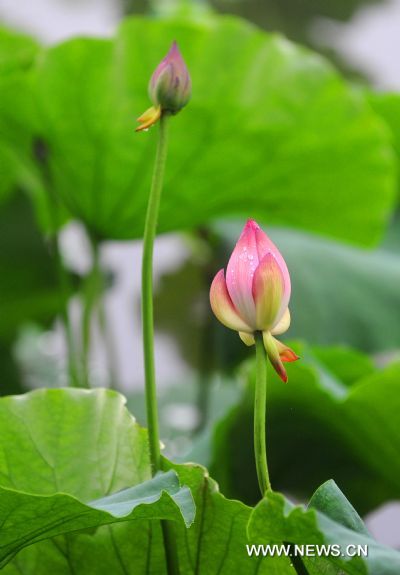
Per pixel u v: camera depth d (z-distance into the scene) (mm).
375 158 4070
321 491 2295
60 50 3713
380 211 4242
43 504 2244
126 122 3809
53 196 4012
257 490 3449
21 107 3826
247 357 4598
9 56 4047
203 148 3898
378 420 3232
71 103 3795
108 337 4883
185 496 2266
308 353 3520
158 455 2328
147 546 2449
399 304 4754
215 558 2420
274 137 3930
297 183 4117
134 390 5406
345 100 3924
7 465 2494
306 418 3414
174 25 3748
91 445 2506
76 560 2463
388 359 4633
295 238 4926
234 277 2221
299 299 4629
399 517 4125
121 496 2303
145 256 2305
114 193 3938
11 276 5262
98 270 4020
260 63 3855
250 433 3361
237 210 4172
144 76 3756
